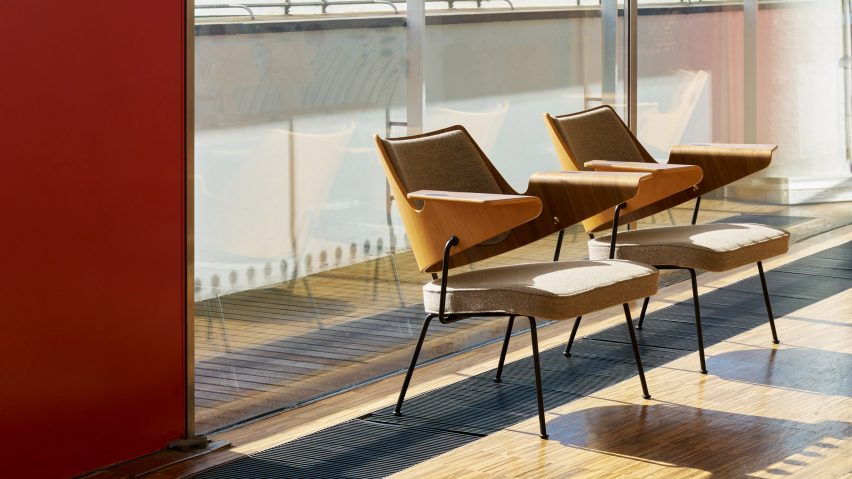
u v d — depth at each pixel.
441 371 4.43
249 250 3.88
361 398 4.09
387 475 3.23
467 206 3.51
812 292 5.71
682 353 4.56
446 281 3.53
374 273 4.41
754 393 3.96
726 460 3.27
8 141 3.01
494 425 3.68
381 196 4.43
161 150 3.43
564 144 4.45
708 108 6.52
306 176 4.10
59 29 3.12
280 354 4.01
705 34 6.46
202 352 3.71
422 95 4.59
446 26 4.69
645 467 3.22
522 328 5.10
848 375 4.16
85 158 3.21
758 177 6.93
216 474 3.28
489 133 4.96
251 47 3.85
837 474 3.12
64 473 3.23
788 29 7.18
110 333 3.32
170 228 3.48
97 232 3.26
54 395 3.18
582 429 3.60
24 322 3.09
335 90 4.20
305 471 3.29
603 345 4.73
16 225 3.05
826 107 7.55
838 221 7.68
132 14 3.31
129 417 3.41
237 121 3.81
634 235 4.38
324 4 4.13
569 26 5.39
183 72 3.49
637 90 5.91
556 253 4.31
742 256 4.17
